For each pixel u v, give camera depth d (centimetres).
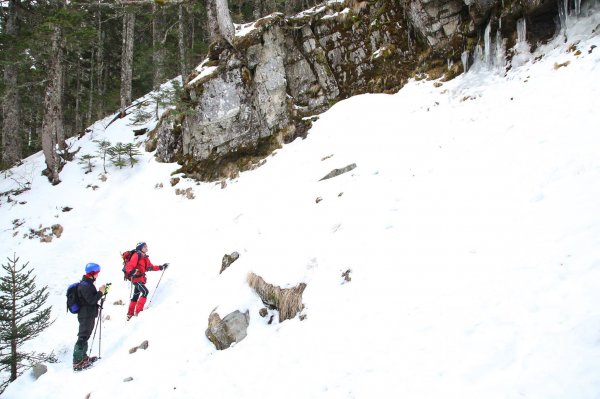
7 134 1803
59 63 1608
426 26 1159
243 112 1281
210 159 1317
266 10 1875
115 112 2189
